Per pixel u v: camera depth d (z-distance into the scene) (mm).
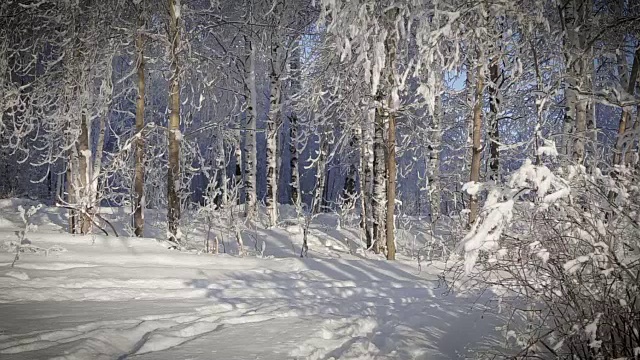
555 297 3824
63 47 11891
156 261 8273
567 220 3799
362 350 4359
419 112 14812
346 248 13906
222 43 15617
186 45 11758
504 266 3975
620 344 3566
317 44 13031
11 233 9484
